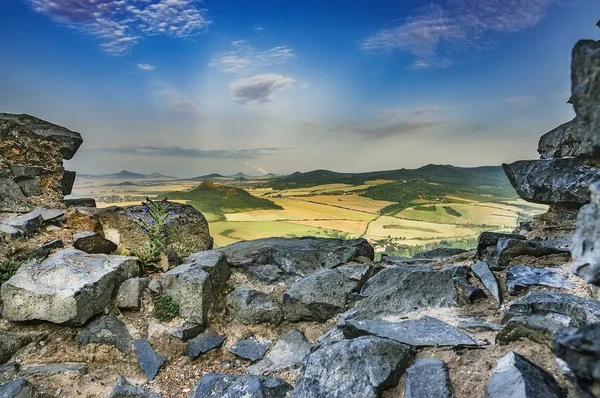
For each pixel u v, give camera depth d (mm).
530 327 3123
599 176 4816
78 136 7863
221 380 3789
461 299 4500
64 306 4637
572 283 4254
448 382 2906
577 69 2008
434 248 7211
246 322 5191
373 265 5859
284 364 4402
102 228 6871
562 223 5676
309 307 5066
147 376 4375
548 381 2604
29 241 6039
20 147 7117
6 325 4691
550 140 5688
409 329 3756
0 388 3660
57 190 7488
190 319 5074
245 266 5988
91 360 4559
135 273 5645
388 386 3072
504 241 5266
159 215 6410
